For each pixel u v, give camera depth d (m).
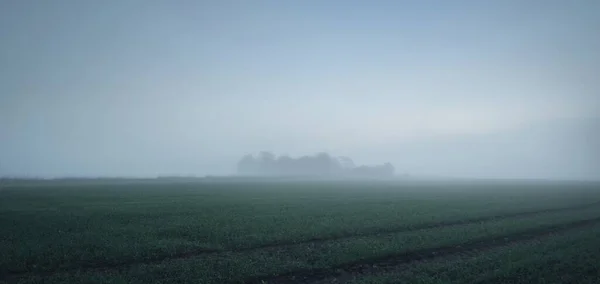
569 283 18.25
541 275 19.38
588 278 18.97
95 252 23.22
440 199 68.44
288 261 22.14
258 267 20.73
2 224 32.94
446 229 33.44
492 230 32.84
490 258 23.03
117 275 18.86
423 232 32.16
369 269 21.80
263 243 27.33
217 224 35.06
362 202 61.00
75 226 32.84
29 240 26.36
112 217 39.03
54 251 23.20
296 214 43.53
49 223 33.94
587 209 53.44
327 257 23.30
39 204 51.22
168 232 30.56
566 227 37.09
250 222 36.56
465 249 27.12
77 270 20.33
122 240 27.00
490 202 61.31
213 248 25.48
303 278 19.95
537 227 35.19
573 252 24.33
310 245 27.23
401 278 19.17
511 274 19.30
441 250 26.66
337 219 39.09
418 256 24.84
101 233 29.61
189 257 23.47
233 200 63.38
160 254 23.55
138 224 34.66
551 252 24.67
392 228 33.97
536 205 56.59
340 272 21.14
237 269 20.20
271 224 35.22
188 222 36.25
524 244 28.38
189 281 18.20
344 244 26.92
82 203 53.78
